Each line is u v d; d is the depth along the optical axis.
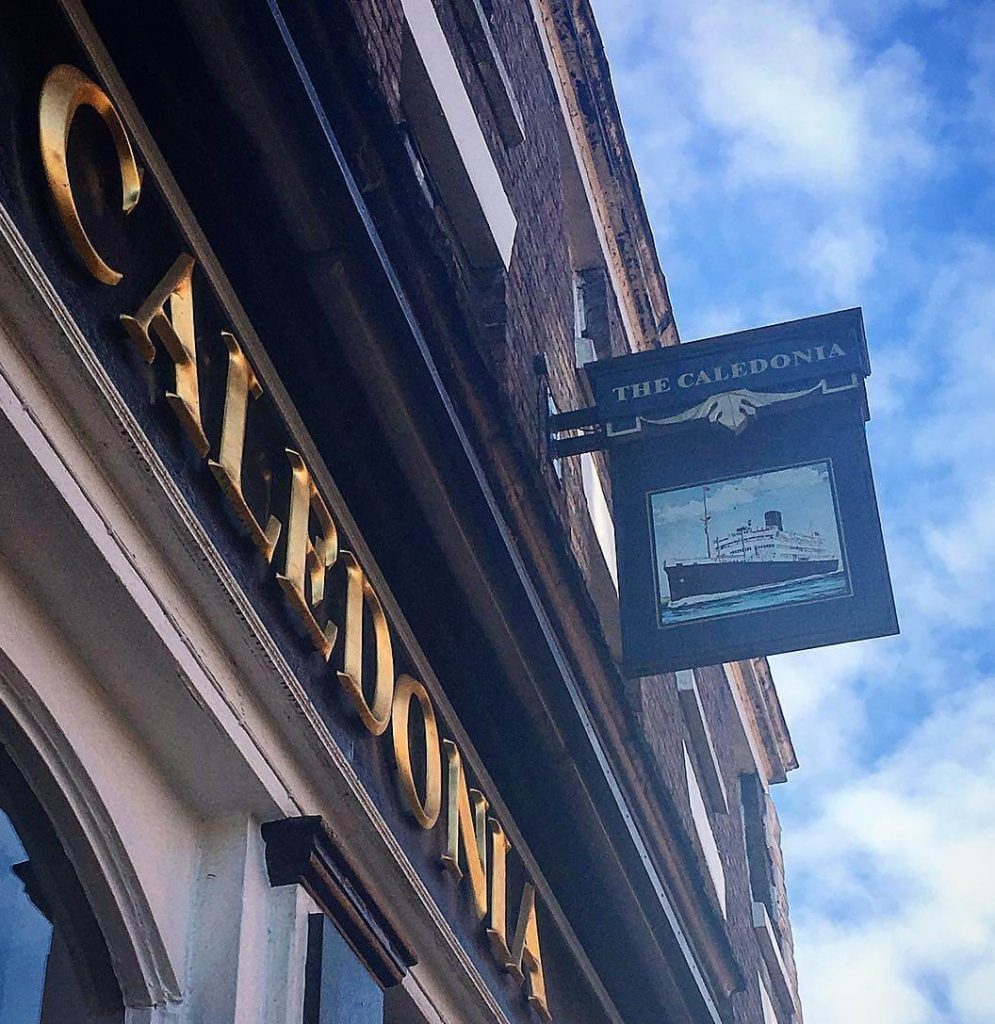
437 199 8.60
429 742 6.31
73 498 4.31
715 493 8.03
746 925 15.77
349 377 5.80
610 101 12.87
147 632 4.58
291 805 5.17
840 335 8.23
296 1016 4.91
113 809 4.61
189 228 5.11
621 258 13.29
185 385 4.79
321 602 5.57
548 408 9.26
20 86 4.38
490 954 6.75
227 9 4.97
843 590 7.52
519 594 6.75
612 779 7.81
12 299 4.13
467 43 9.48
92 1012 4.59
